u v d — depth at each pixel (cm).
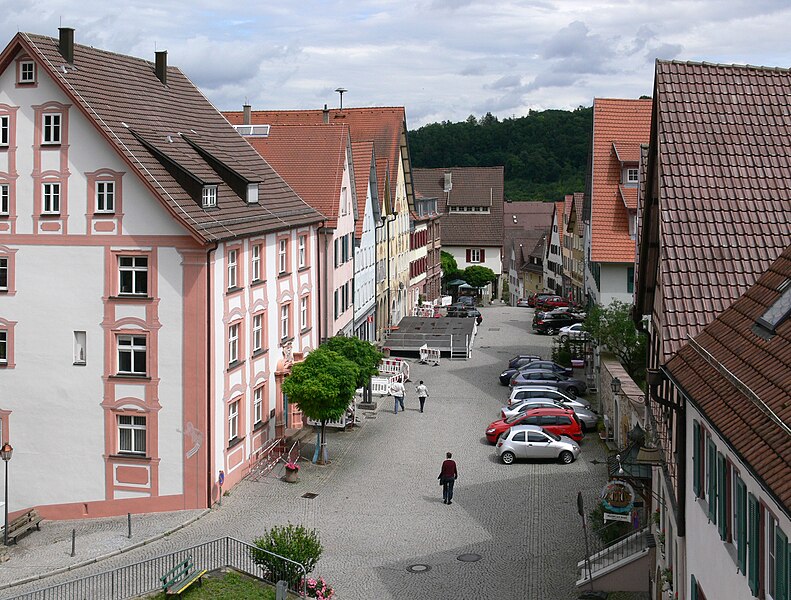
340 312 5469
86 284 3378
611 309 4672
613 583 2567
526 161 19225
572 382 5025
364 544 2938
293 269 4259
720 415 1393
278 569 2502
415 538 2991
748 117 2089
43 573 2670
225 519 3183
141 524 3169
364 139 7694
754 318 1597
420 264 9225
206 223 3344
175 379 3325
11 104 3400
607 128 5625
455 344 6419
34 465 3469
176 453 3341
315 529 3069
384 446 4072
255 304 3762
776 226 1927
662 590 2138
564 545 2922
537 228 14750
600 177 5475
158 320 3325
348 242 5709
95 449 3416
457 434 4278
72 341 3406
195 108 4241
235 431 3609
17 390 3462
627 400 3553
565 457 3800
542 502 3325
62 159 3366
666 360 1789
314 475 3666
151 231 3303
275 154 5453
